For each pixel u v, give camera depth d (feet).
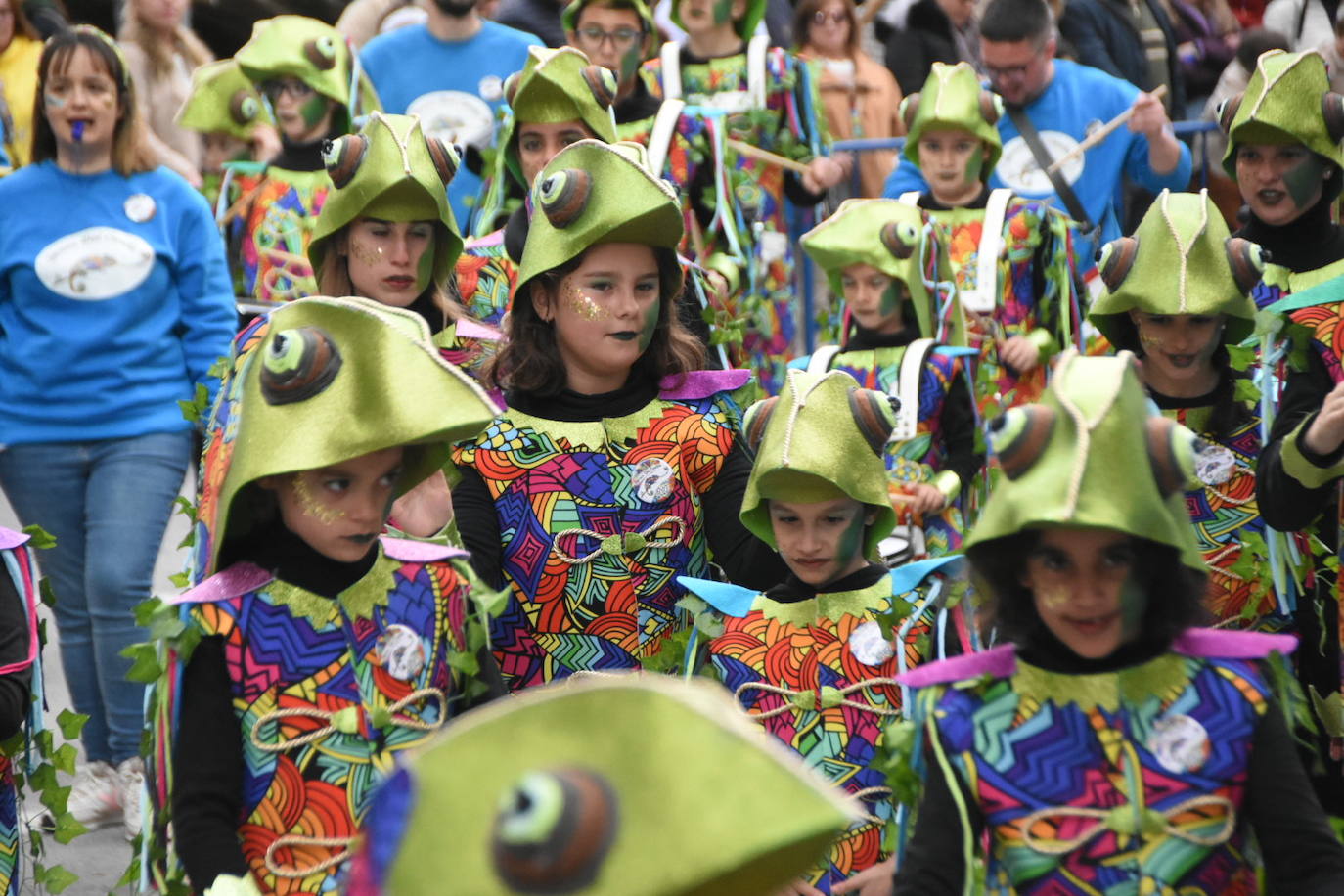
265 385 28.66
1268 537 42.52
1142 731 26.96
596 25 68.90
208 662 29.73
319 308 28.81
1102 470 25.61
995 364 65.31
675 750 14.76
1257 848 27.25
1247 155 49.47
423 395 28.09
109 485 54.08
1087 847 26.81
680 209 38.32
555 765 14.94
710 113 69.00
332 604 30.01
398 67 75.46
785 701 36.22
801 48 88.28
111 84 54.29
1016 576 27.04
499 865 14.61
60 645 55.01
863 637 36.14
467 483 39.22
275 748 29.53
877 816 35.40
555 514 38.91
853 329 61.16
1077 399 25.95
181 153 81.41
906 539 59.21
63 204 54.65
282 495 29.53
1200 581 27.22
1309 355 42.37
